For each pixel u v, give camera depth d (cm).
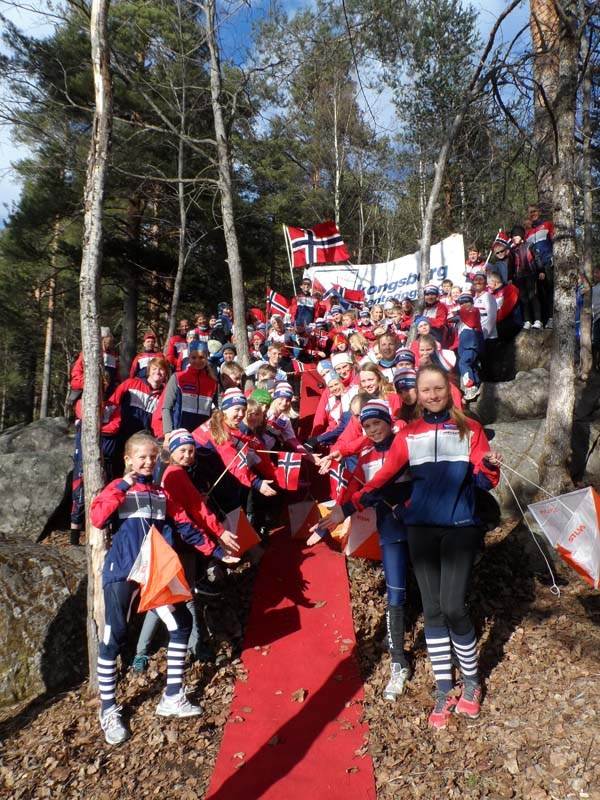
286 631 534
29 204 1772
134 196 1759
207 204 1898
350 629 530
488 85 751
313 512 695
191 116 1595
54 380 3716
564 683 440
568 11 645
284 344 1146
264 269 2356
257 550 652
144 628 504
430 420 423
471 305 863
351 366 702
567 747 382
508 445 716
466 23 1118
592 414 786
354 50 861
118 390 720
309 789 375
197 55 1567
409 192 2414
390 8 805
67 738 443
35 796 394
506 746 391
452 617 409
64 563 589
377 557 532
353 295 1405
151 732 435
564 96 652
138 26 1396
